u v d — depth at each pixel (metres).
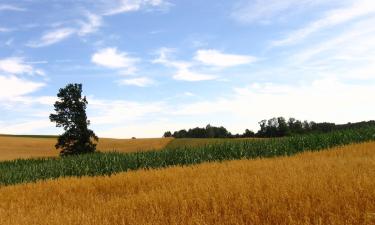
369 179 8.99
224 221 7.11
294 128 96.81
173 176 13.97
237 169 14.22
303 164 13.60
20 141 85.94
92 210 9.21
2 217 9.10
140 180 14.24
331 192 8.13
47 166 26.33
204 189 9.66
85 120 61.47
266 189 8.90
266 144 28.83
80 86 62.03
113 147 77.50
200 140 79.88
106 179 15.14
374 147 24.23
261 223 7.03
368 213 6.64
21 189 14.98
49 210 9.99
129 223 7.61
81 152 60.06
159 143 79.69
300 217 6.83
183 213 7.70
